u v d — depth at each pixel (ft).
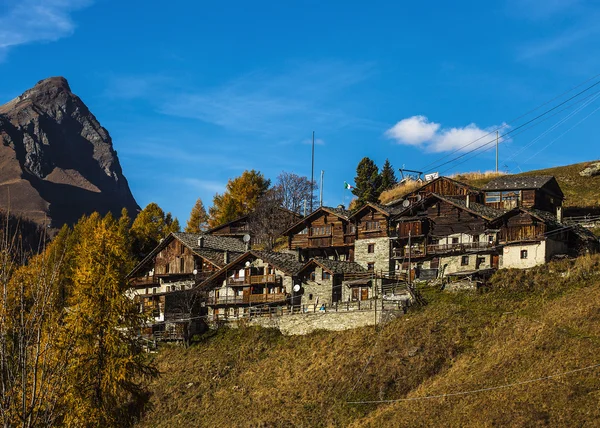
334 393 188.14
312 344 224.74
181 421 198.70
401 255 280.31
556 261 233.76
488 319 202.90
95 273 141.08
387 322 218.38
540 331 181.06
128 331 145.18
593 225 297.12
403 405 169.99
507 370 167.02
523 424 140.46
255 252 273.95
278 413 186.80
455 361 186.29
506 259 245.65
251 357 230.89
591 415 137.90
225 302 271.90
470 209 267.59
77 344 126.72
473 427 145.69
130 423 138.82
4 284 63.72
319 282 264.11
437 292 235.61
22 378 62.59
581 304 192.13
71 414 107.04
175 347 252.01
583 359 159.33
